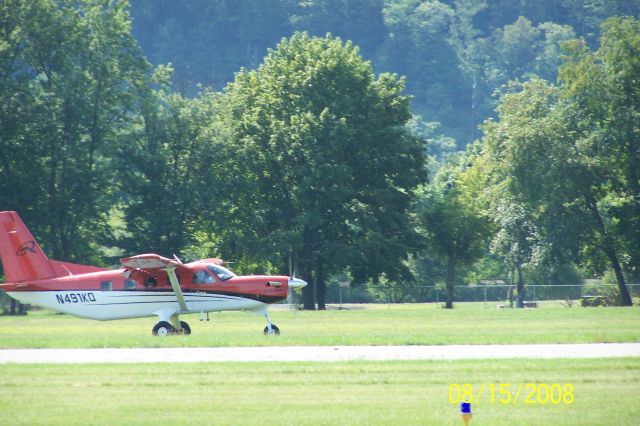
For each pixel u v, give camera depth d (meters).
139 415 69.88
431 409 71.44
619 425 66.56
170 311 138.12
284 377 84.88
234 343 113.88
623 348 106.19
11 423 67.56
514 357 97.38
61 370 90.00
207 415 69.75
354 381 82.50
